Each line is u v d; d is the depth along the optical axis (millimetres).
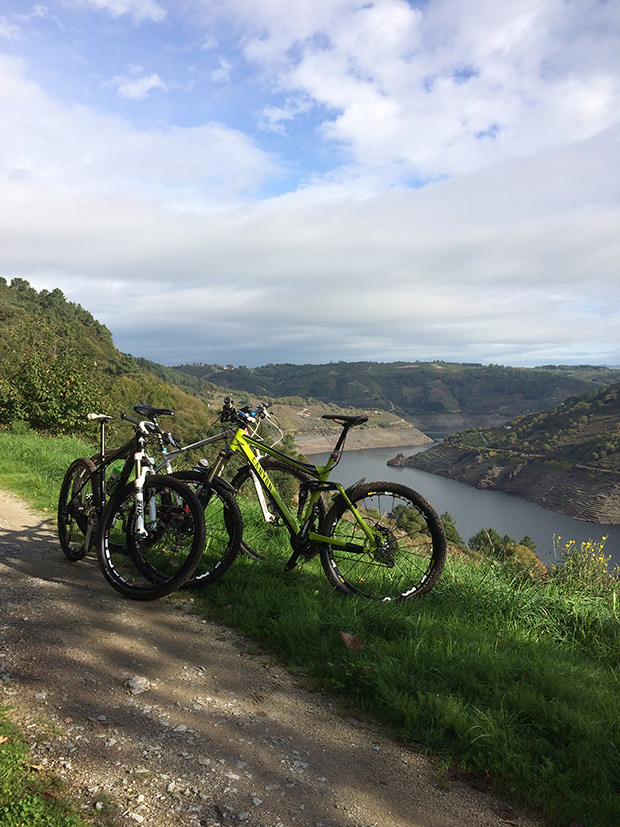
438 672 2799
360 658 2854
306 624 3160
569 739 2373
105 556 3562
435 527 3791
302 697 2582
